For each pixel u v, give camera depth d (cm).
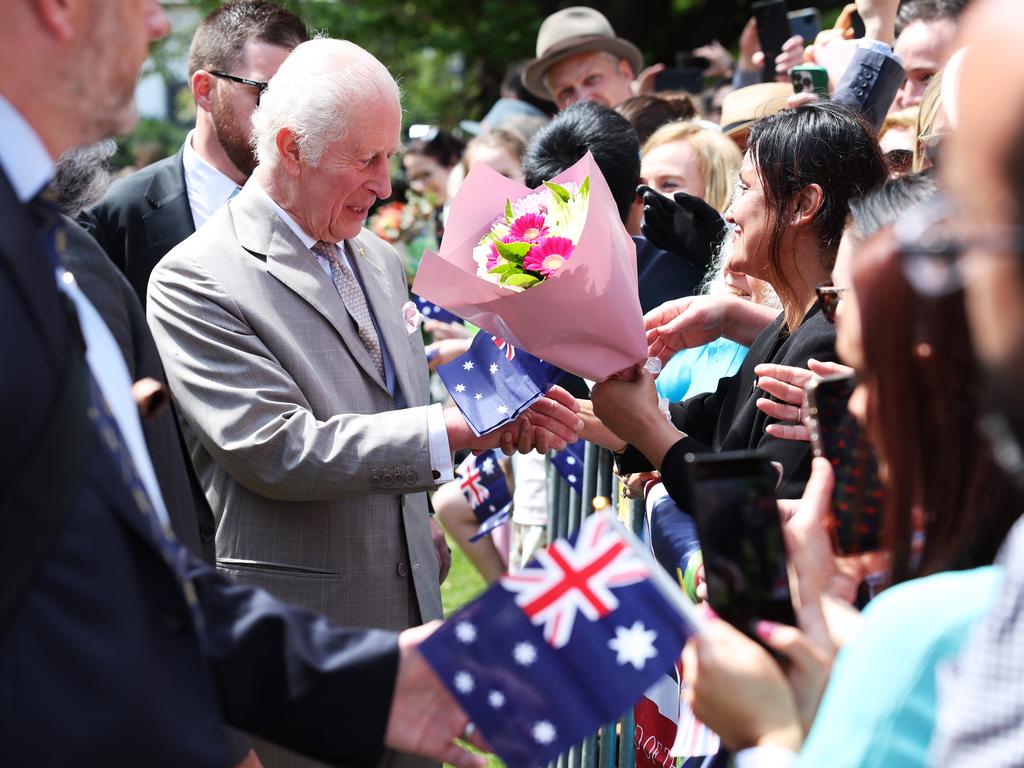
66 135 148
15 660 128
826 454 161
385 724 167
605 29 605
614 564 155
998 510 128
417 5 1326
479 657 155
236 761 192
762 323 285
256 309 275
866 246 135
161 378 230
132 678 133
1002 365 93
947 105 186
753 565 145
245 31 383
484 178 270
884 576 159
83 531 133
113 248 396
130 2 148
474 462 372
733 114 458
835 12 1103
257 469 266
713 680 136
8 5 138
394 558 287
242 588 170
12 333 130
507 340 251
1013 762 93
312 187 278
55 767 129
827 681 139
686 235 346
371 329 295
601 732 295
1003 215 93
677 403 289
